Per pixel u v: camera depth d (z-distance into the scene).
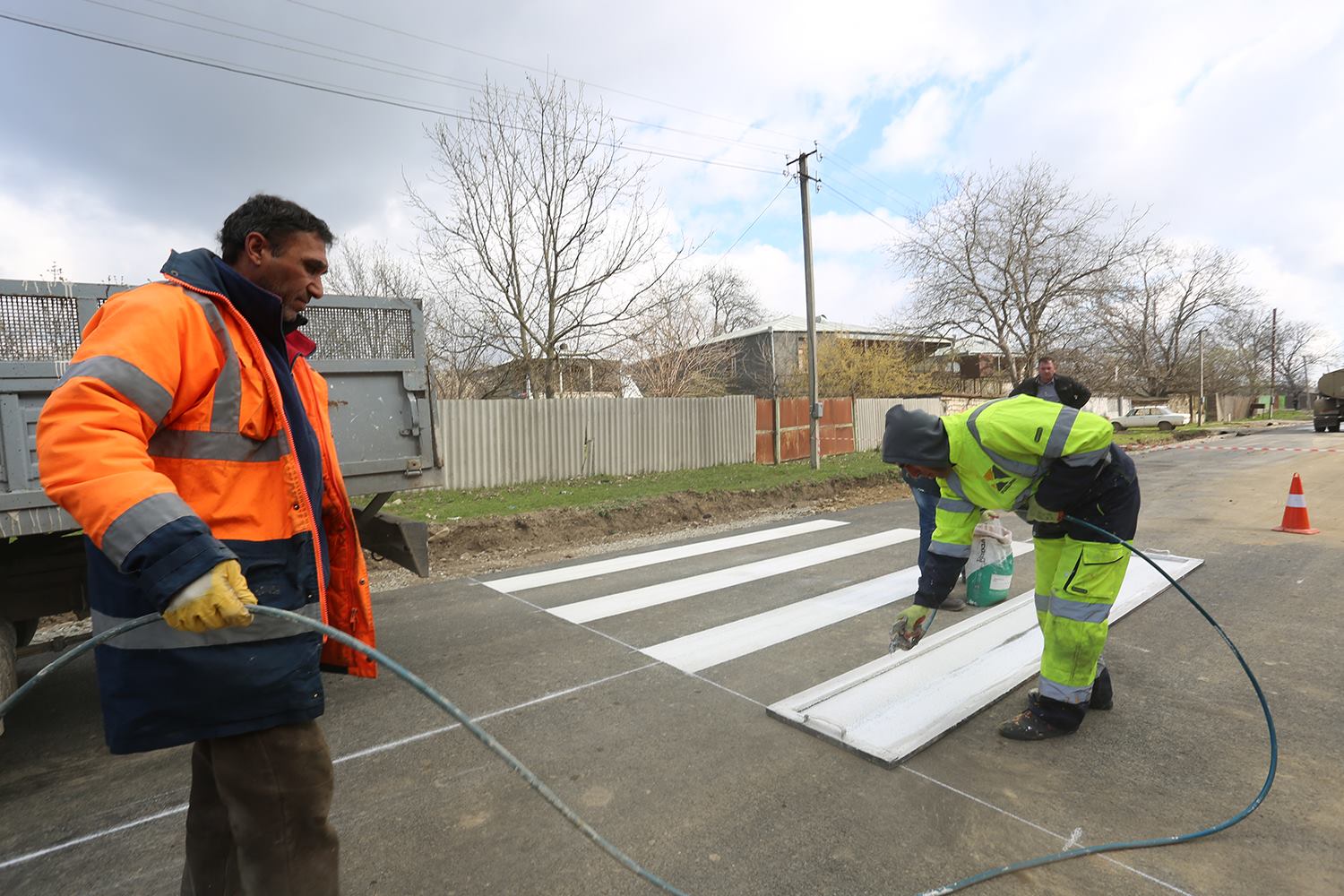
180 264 1.56
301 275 1.79
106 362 1.31
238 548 1.51
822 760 3.00
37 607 3.49
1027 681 3.75
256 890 1.59
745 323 47.50
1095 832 2.45
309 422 1.74
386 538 4.50
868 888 2.19
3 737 3.49
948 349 30.72
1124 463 3.05
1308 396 68.31
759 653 4.32
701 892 2.18
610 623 5.01
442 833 2.53
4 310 2.98
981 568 5.15
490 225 15.24
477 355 16.62
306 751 1.63
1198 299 38.50
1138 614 4.90
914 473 2.99
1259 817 2.52
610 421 13.84
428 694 1.37
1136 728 3.24
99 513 1.24
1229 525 8.23
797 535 8.34
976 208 22.48
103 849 2.54
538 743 3.21
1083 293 21.64
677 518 9.97
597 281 15.58
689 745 3.16
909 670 3.87
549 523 8.71
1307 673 3.82
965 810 2.60
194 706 1.46
